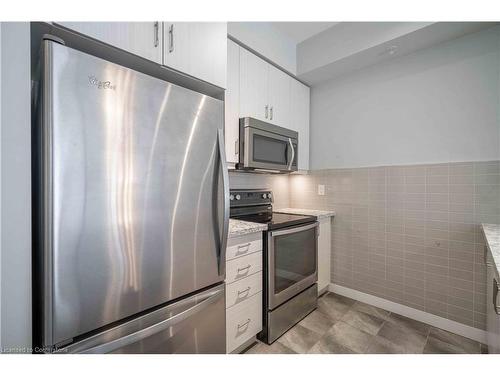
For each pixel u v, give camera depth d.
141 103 0.89
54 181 0.70
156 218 0.94
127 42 0.97
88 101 0.77
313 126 2.62
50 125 0.69
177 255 1.01
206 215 1.13
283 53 2.17
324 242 2.32
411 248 1.94
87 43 0.92
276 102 2.13
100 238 0.79
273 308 1.65
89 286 0.77
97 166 0.78
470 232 1.68
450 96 1.76
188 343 1.08
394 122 2.04
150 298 0.92
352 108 2.31
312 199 2.63
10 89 0.65
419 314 1.89
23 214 0.67
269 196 2.41
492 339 1.20
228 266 1.38
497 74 1.59
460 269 1.71
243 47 1.85
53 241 0.70
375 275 2.15
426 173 1.87
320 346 1.59
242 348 1.55
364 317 1.96
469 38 1.68
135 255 0.88
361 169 2.25
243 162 1.79
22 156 0.67
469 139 1.69
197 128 1.09
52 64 0.70
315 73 2.30
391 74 2.05
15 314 0.66
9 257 0.65
